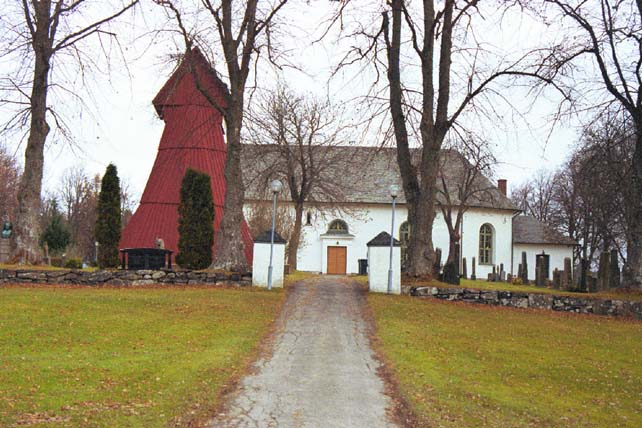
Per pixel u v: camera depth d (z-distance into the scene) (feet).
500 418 32.19
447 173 183.11
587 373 44.57
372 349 48.19
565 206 201.26
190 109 114.62
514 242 196.95
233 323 56.65
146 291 72.49
